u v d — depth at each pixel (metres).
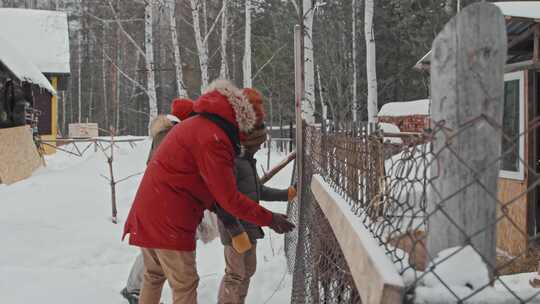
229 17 23.86
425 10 26.77
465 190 1.40
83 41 38.47
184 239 3.05
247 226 3.83
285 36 29.20
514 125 5.73
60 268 5.20
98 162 12.78
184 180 3.02
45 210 7.52
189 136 2.98
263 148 23.92
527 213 5.22
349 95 26.59
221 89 3.00
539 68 5.38
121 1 20.33
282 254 5.77
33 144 14.71
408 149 1.64
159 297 3.39
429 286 1.38
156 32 30.91
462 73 1.39
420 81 27.94
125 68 32.84
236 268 3.80
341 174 2.92
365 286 1.44
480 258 1.38
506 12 5.29
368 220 1.94
